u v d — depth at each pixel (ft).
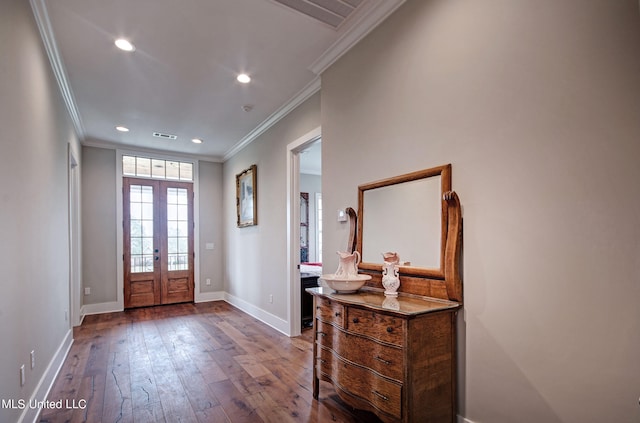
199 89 11.58
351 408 7.51
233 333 13.41
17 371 6.08
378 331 5.89
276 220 14.30
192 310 17.75
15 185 6.14
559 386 4.70
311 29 8.41
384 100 7.83
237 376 9.26
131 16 7.75
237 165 18.92
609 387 4.26
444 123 6.41
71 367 9.93
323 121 10.05
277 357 10.71
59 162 10.48
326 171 9.84
